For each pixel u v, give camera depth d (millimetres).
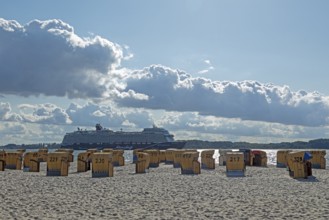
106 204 15008
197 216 12469
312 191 18844
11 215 12633
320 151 36000
